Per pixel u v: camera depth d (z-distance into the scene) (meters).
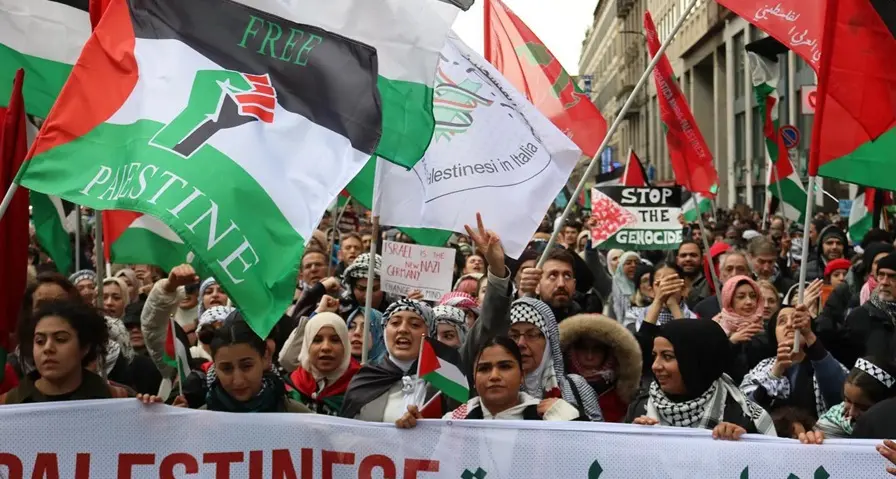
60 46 6.26
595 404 5.60
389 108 5.05
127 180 4.31
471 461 4.67
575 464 4.64
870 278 8.28
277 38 4.69
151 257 6.29
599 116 9.38
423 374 4.81
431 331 5.90
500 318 5.50
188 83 4.54
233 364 4.74
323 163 4.54
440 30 5.04
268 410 4.87
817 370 6.04
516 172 6.42
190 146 4.39
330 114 4.62
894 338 7.30
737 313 7.55
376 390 5.65
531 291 6.36
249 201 4.34
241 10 4.71
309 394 6.02
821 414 6.05
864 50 6.02
